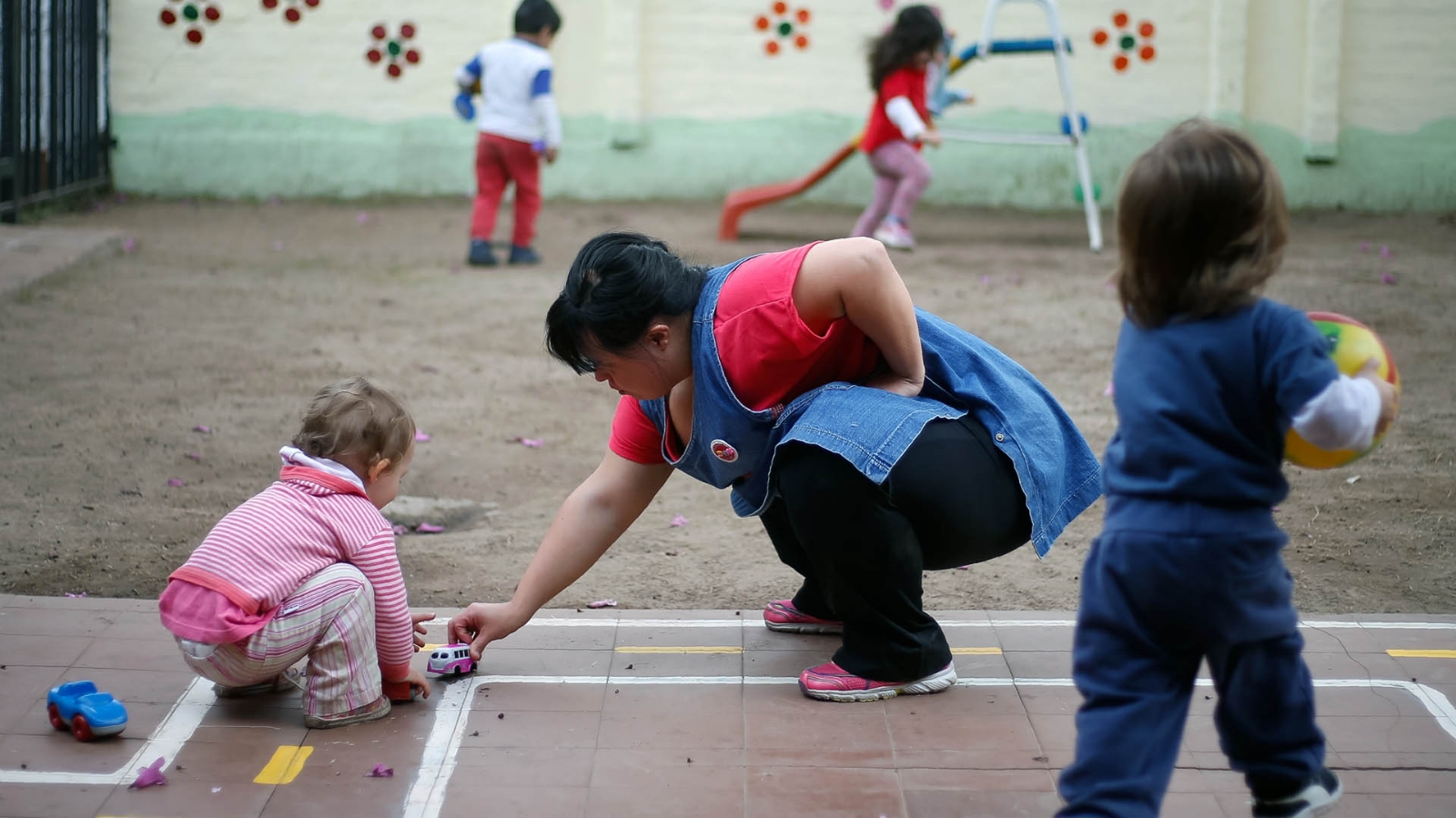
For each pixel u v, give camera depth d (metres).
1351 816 2.62
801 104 13.02
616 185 13.12
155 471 5.08
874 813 2.64
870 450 2.89
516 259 9.97
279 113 12.73
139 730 2.96
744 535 4.61
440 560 4.29
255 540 2.93
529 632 3.63
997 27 12.82
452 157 12.95
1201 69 12.77
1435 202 12.75
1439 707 3.11
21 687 3.15
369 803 2.67
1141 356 2.29
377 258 10.03
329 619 2.96
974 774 2.80
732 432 3.05
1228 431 2.21
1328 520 4.66
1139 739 2.26
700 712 3.11
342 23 12.61
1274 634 2.30
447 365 6.98
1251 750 2.40
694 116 13.04
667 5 12.83
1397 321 7.79
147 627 3.55
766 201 11.09
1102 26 12.77
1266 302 2.22
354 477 3.09
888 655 3.14
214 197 12.75
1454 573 4.13
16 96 10.30
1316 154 12.66
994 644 3.54
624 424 3.30
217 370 6.64
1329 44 12.47
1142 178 2.24
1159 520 2.24
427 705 3.14
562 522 3.35
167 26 12.48
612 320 2.87
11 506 4.62
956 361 3.19
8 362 6.57
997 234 11.70
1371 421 2.13
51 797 2.66
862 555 3.00
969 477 3.01
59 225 10.66
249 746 2.90
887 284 2.93
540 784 2.76
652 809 2.66
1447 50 12.50
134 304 8.04
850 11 12.81
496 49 9.66
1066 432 3.30
